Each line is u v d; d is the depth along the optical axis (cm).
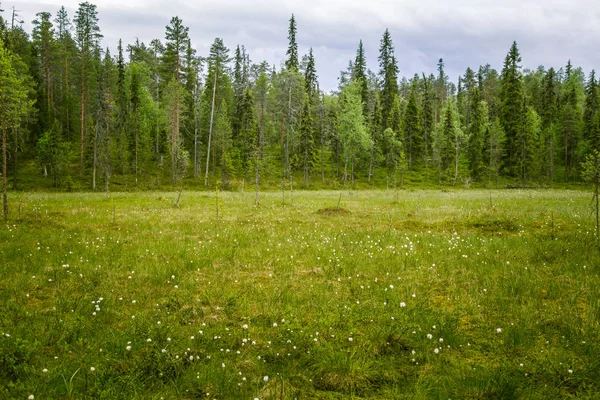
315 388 456
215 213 2014
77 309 660
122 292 755
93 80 5378
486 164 6481
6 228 1331
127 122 5556
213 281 831
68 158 4803
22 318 616
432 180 6372
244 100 5803
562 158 7175
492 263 926
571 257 922
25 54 5009
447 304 698
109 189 4528
